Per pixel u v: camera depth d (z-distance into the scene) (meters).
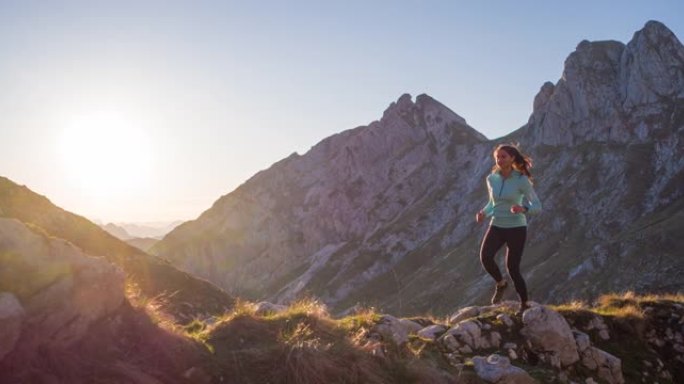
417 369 7.39
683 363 10.41
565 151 192.12
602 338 10.31
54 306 5.55
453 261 181.50
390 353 7.76
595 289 119.19
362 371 6.85
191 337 7.04
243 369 6.55
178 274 28.39
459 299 150.88
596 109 188.00
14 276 5.53
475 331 9.30
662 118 170.25
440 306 153.75
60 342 5.54
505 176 9.48
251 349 6.93
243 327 7.66
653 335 10.78
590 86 191.25
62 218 30.00
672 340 10.73
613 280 118.44
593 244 149.25
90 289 6.00
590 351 9.60
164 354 6.31
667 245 117.81
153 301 7.40
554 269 142.12
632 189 158.12
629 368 9.83
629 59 185.62
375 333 8.29
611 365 9.55
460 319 10.41
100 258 6.42
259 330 7.66
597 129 185.50
